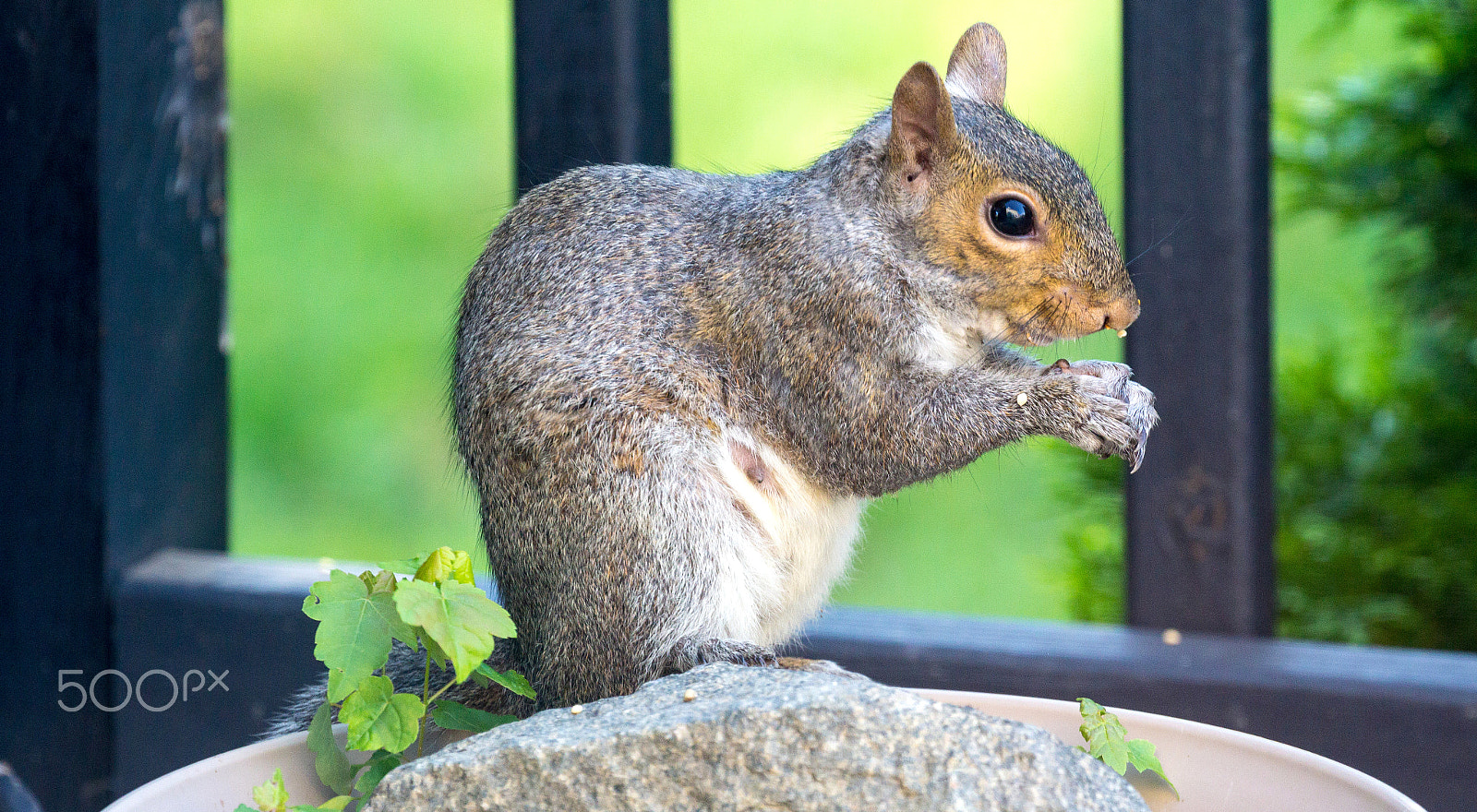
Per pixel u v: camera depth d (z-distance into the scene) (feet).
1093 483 11.12
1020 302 10.28
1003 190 10.26
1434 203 11.02
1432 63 11.07
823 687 9.95
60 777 10.84
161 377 10.88
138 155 10.82
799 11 20.34
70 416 10.79
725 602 10.21
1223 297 10.64
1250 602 10.67
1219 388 10.64
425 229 21.44
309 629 10.76
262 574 10.83
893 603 18.15
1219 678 10.58
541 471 10.20
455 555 10.07
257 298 20.84
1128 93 10.65
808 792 9.89
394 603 10.05
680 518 10.19
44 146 10.77
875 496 10.31
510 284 10.27
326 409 20.75
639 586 10.19
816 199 10.28
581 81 10.67
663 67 10.73
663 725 9.92
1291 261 15.87
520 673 10.25
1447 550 10.95
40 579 10.82
